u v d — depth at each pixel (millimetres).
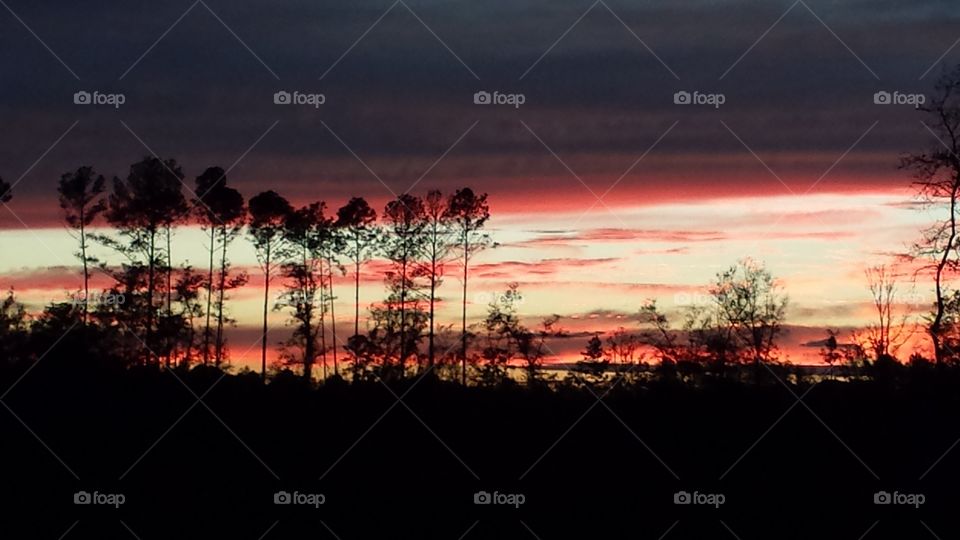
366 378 42375
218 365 45375
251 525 28578
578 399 38688
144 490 30734
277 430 35688
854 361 39938
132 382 41219
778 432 34375
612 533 28484
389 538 28031
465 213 44344
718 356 40812
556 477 32062
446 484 31328
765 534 28344
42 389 39031
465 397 39000
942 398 36375
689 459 32531
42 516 28688
